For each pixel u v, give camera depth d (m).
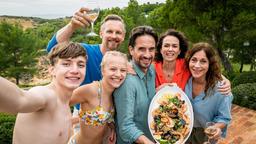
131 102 1.29
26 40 12.66
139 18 6.97
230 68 6.36
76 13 1.48
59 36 1.56
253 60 7.41
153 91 1.38
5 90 0.67
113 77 1.26
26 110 0.77
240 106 4.54
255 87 4.53
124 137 1.28
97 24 6.02
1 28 12.55
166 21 6.34
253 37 5.60
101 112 1.30
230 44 5.93
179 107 1.38
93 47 1.67
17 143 0.94
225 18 5.42
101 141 1.38
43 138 0.93
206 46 1.42
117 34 1.65
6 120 2.77
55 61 1.01
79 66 1.01
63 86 1.00
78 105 1.63
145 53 1.32
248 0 5.24
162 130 1.37
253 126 3.54
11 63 12.70
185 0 5.67
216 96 1.44
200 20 5.43
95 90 1.29
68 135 1.03
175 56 1.46
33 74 12.92
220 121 1.44
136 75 1.33
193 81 1.48
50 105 0.92
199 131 1.50
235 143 3.06
